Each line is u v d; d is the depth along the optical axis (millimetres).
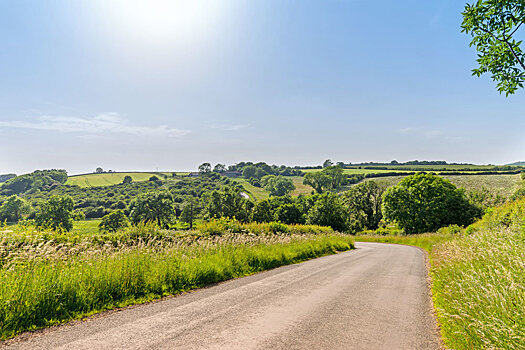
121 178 150000
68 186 126500
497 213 21281
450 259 9680
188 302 6742
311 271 11562
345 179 128000
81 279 6711
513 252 6844
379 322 5516
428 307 6648
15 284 5609
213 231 19016
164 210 73875
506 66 5852
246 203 76938
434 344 4543
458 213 47625
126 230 14453
